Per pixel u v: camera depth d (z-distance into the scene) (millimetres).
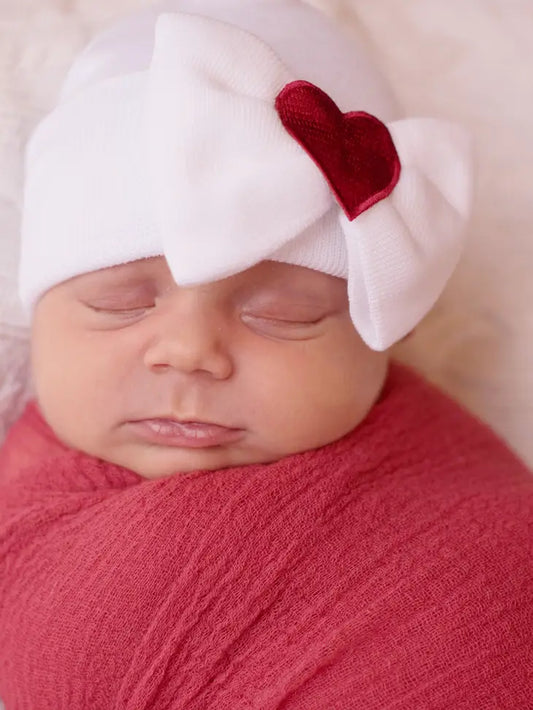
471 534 686
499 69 1052
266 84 641
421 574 652
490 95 1052
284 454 728
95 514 691
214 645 626
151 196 647
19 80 957
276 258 671
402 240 651
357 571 653
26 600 689
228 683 625
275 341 703
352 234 644
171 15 640
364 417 774
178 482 681
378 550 666
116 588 645
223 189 601
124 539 661
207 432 705
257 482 678
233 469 696
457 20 1062
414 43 1064
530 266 1038
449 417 871
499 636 636
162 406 695
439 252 688
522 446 1037
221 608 634
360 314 680
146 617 635
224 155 610
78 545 679
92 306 716
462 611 639
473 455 838
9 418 952
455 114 1054
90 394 715
